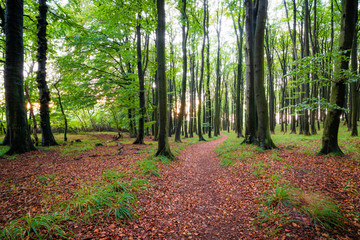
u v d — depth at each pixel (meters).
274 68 26.22
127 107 16.73
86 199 3.50
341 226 2.71
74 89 14.45
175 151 10.55
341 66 5.84
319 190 3.96
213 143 16.94
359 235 2.52
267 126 8.80
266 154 7.67
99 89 14.40
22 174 5.34
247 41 10.91
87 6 15.62
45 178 4.95
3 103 13.51
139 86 14.13
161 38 7.82
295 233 2.73
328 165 5.39
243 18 16.05
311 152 7.06
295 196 3.63
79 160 7.56
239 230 3.13
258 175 5.44
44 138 11.83
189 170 7.21
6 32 8.16
